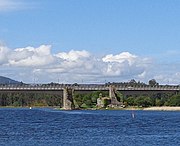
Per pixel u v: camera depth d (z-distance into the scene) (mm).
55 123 158625
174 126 143375
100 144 89375
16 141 94062
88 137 103312
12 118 196875
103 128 133375
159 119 186375
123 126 142500
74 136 105812
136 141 94688
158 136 106375
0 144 88750
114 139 98688
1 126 141750
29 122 165125
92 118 192000
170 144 89625
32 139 98250
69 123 158500
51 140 96312
